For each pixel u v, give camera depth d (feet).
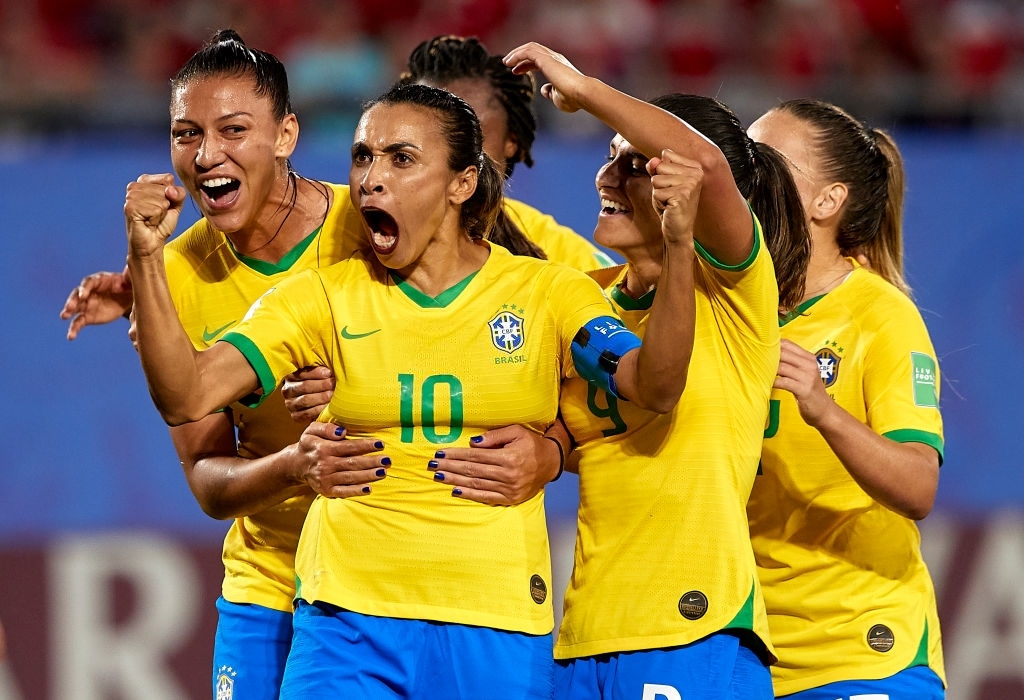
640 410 33.81
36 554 64.85
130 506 65.87
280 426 39.34
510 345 33.22
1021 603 68.74
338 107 77.25
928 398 37.06
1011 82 93.40
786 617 37.70
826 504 37.24
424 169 32.71
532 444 33.32
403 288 33.65
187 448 39.32
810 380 34.40
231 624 41.45
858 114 81.76
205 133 36.55
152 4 93.66
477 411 32.96
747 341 33.88
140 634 65.72
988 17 98.53
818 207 39.27
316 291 33.88
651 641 33.12
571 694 34.30
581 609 34.30
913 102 81.46
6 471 64.75
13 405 64.80
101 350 65.87
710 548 33.24
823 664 37.32
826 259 39.34
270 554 40.75
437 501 32.78
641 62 94.22
